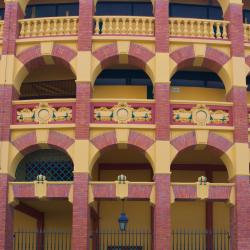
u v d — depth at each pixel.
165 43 22.02
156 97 21.45
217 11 26.27
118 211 24.52
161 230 20.28
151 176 24.80
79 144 20.92
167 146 20.98
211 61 22.36
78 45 21.97
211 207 24.47
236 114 21.55
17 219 25.06
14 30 22.44
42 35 22.45
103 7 26.00
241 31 22.53
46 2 26.19
